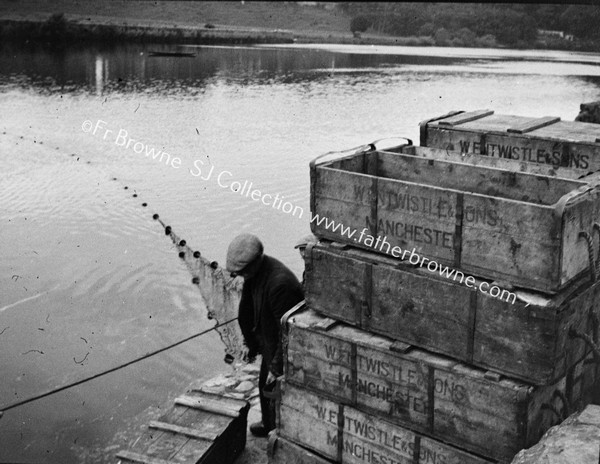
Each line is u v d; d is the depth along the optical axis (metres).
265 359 5.75
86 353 8.10
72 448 6.32
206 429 5.53
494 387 4.01
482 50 61.62
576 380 4.33
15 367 7.76
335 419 4.72
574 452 3.67
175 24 69.44
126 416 6.86
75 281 10.16
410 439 4.38
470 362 4.14
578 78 36.66
